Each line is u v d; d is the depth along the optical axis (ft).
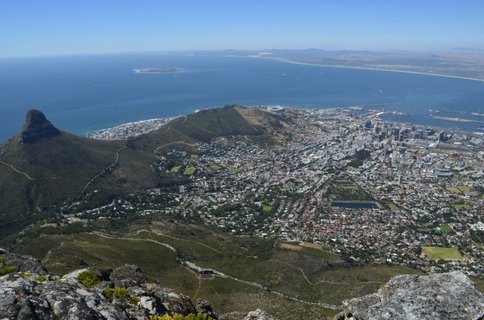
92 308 61.46
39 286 63.82
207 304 106.52
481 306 60.23
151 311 81.35
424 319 59.11
